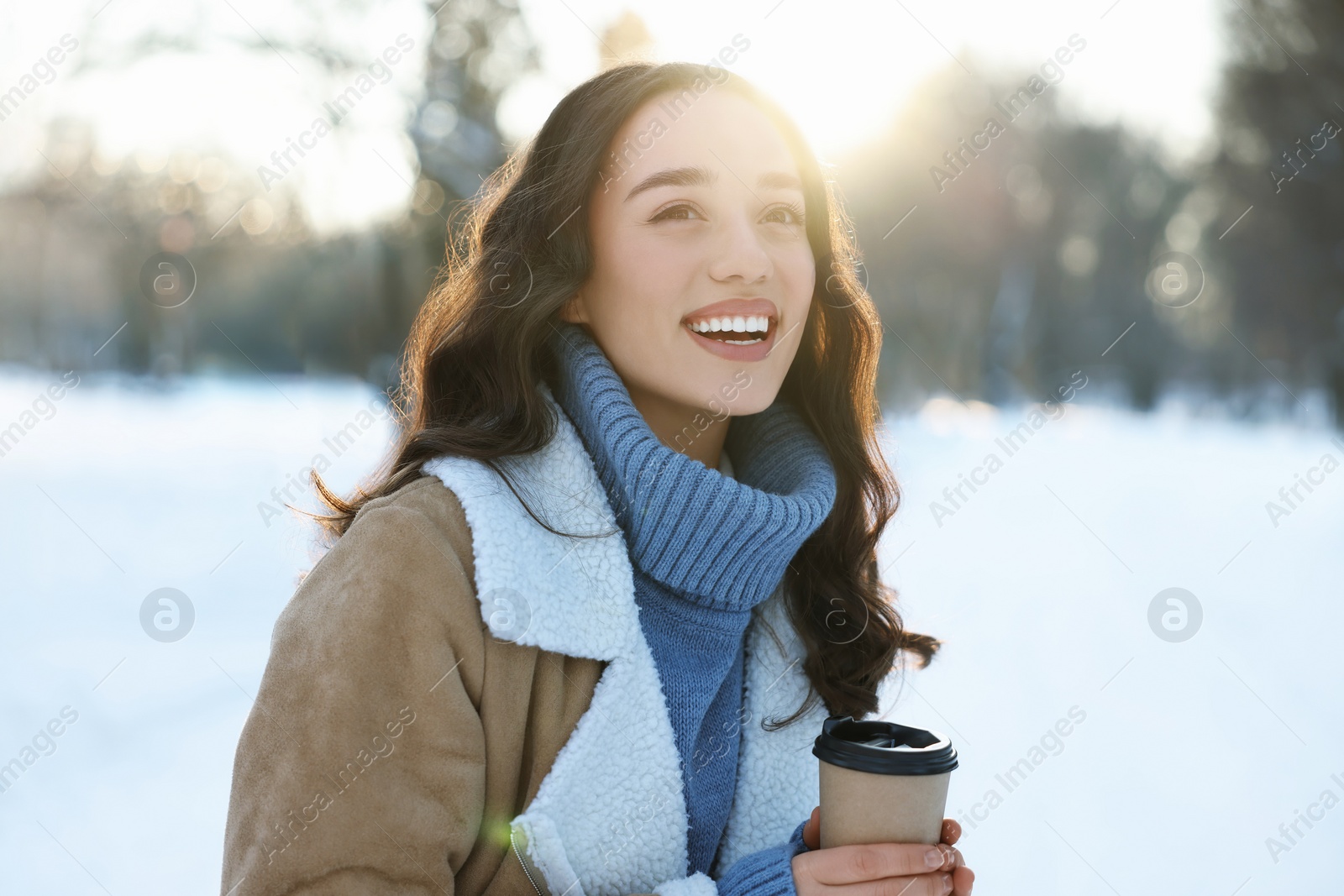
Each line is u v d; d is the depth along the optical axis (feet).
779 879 3.34
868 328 4.84
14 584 18.86
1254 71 75.66
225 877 3.11
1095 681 14.15
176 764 10.76
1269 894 8.71
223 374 72.18
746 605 3.90
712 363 4.00
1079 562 22.31
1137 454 50.39
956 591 18.58
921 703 12.92
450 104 28.02
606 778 3.52
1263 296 82.84
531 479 3.74
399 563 3.23
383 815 3.05
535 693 3.49
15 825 9.31
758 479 4.58
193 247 39.58
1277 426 85.30
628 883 3.54
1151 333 107.76
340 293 43.73
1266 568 22.77
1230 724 12.75
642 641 3.65
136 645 14.98
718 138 3.96
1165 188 105.70
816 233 4.66
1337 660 15.57
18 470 34.99
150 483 32.17
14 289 65.16
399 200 31.04
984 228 96.63
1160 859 9.38
